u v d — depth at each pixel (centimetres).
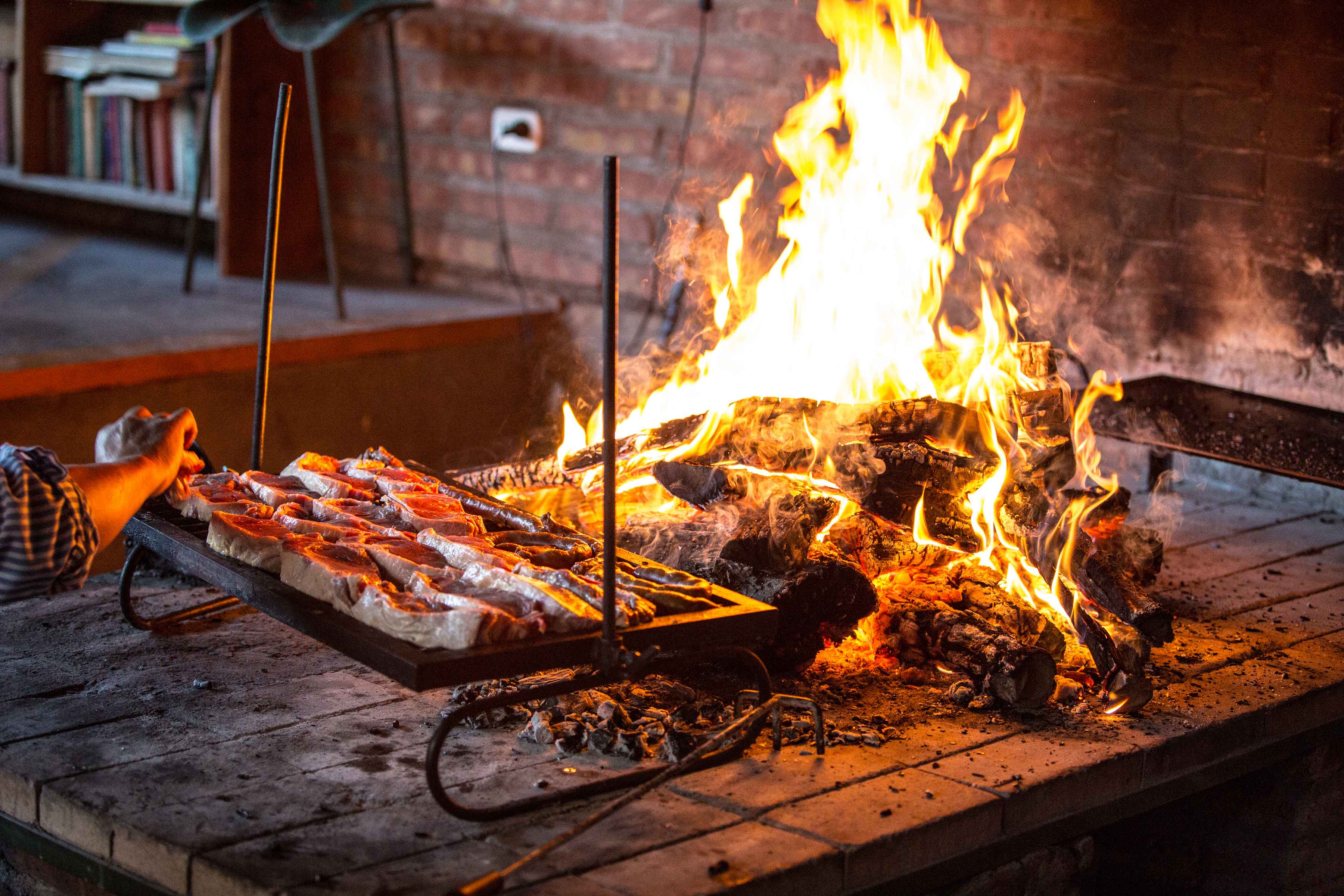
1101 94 364
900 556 248
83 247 605
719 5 440
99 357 411
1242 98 340
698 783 193
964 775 198
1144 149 359
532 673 198
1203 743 218
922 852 183
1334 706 240
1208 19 343
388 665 169
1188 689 234
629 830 179
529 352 510
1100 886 279
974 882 191
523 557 208
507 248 518
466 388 500
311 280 553
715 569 230
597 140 482
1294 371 343
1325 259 333
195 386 434
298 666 234
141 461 207
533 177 504
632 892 163
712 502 242
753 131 438
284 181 554
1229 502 346
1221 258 350
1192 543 312
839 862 175
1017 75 378
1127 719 221
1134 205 363
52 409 403
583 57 480
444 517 219
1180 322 360
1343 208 328
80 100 586
